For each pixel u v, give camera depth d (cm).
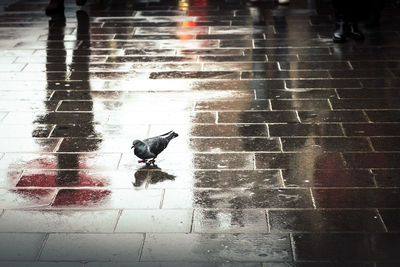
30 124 789
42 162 689
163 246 531
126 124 784
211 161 685
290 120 789
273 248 527
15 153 711
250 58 1034
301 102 845
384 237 542
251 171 662
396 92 877
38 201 607
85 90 902
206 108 830
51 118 806
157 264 505
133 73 970
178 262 508
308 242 535
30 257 517
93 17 1312
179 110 824
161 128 771
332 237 543
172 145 724
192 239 540
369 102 841
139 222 568
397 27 1199
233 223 565
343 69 974
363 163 675
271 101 851
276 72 966
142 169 670
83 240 541
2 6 1420
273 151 706
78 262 510
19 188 632
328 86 904
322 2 1399
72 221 571
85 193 621
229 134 751
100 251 525
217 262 507
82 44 1126
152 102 853
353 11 1103
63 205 599
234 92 885
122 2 1441
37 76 962
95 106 843
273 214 580
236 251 522
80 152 712
